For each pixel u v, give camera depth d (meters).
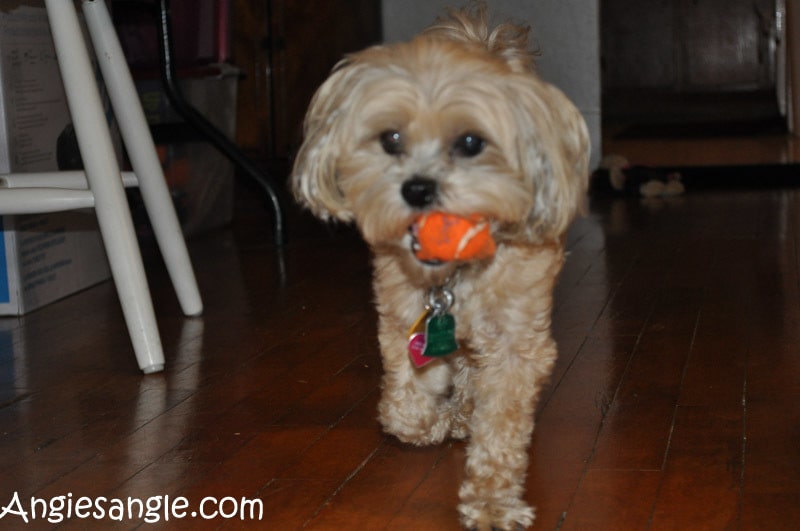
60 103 1.81
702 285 1.78
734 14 5.31
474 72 1.15
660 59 5.43
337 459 1.26
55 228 1.80
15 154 1.71
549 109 1.17
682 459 1.23
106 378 1.48
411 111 1.13
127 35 2.41
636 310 1.67
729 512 1.14
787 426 1.29
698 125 5.09
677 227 2.39
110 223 1.49
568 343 1.54
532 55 1.27
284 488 1.21
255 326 1.65
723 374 1.42
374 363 1.50
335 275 1.97
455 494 1.20
